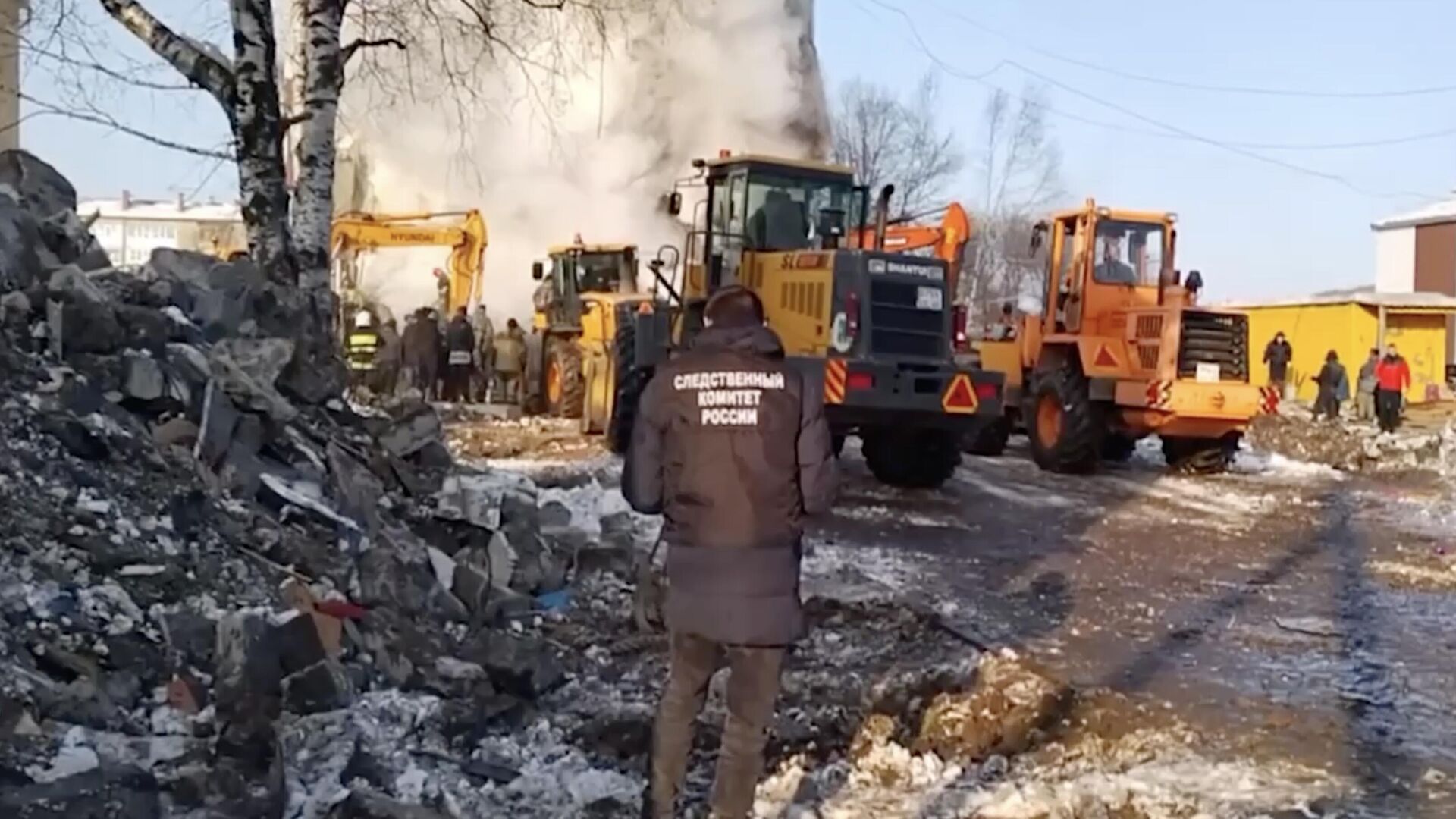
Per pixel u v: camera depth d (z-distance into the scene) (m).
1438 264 54.31
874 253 14.45
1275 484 17.69
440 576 7.66
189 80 12.12
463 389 27.05
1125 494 16.27
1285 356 31.98
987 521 13.80
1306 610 9.76
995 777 5.86
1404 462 20.45
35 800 3.99
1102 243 18.77
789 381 4.66
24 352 6.85
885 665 7.68
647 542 10.45
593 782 5.41
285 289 10.04
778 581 4.59
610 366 19.17
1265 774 5.95
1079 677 7.64
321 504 7.40
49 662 4.93
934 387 14.19
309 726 5.27
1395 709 7.12
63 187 9.01
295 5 14.02
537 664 6.68
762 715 4.69
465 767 5.41
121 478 6.43
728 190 16.30
